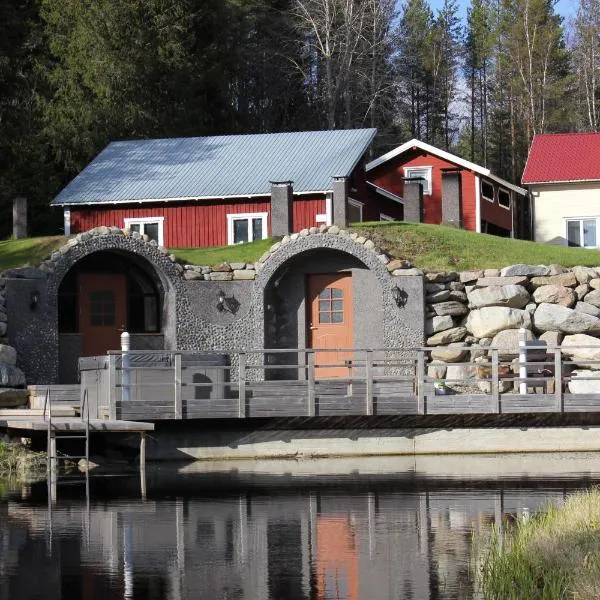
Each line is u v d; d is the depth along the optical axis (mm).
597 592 13523
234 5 71562
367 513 21234
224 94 69312
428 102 93438
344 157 48281
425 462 28266
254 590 15555
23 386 33656
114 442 29734
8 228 59156
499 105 92562
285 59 77438
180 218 47531
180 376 28547
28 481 26156
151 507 22156
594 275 36344
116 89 60281
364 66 78438
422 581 15898
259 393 32125
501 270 36562
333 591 15445
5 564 17188
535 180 55094
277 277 37844
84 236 36000
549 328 36000
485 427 29453
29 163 59969
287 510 21672
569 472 26094
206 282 37156
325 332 38000
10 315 34750
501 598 14531
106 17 60562
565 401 28703
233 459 29391
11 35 61938
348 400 28891
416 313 36188
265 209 46531
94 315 38750
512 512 21016
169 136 62625
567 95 87125
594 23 86688
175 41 63562
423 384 29031
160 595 15320
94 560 17453
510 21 90438
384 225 41000
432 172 58094
